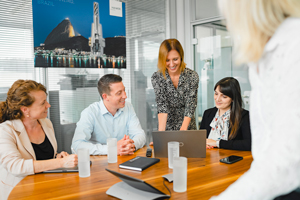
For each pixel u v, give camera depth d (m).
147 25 3.93
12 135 1.60
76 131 2.09
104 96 2.18
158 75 2.60
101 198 1.11
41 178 1.40
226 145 1.92
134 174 1.41
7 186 1.67
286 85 0.55
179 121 2.72
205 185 1.23
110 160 1.65
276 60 0.58
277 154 0.54
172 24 4.16
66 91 3.17
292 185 0.54
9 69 2.79
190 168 1.49
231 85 2.12
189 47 4.07
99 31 3.41
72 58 3.18
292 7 0.53
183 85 2.56
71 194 1.16
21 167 1.46
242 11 0.56
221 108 2.21
